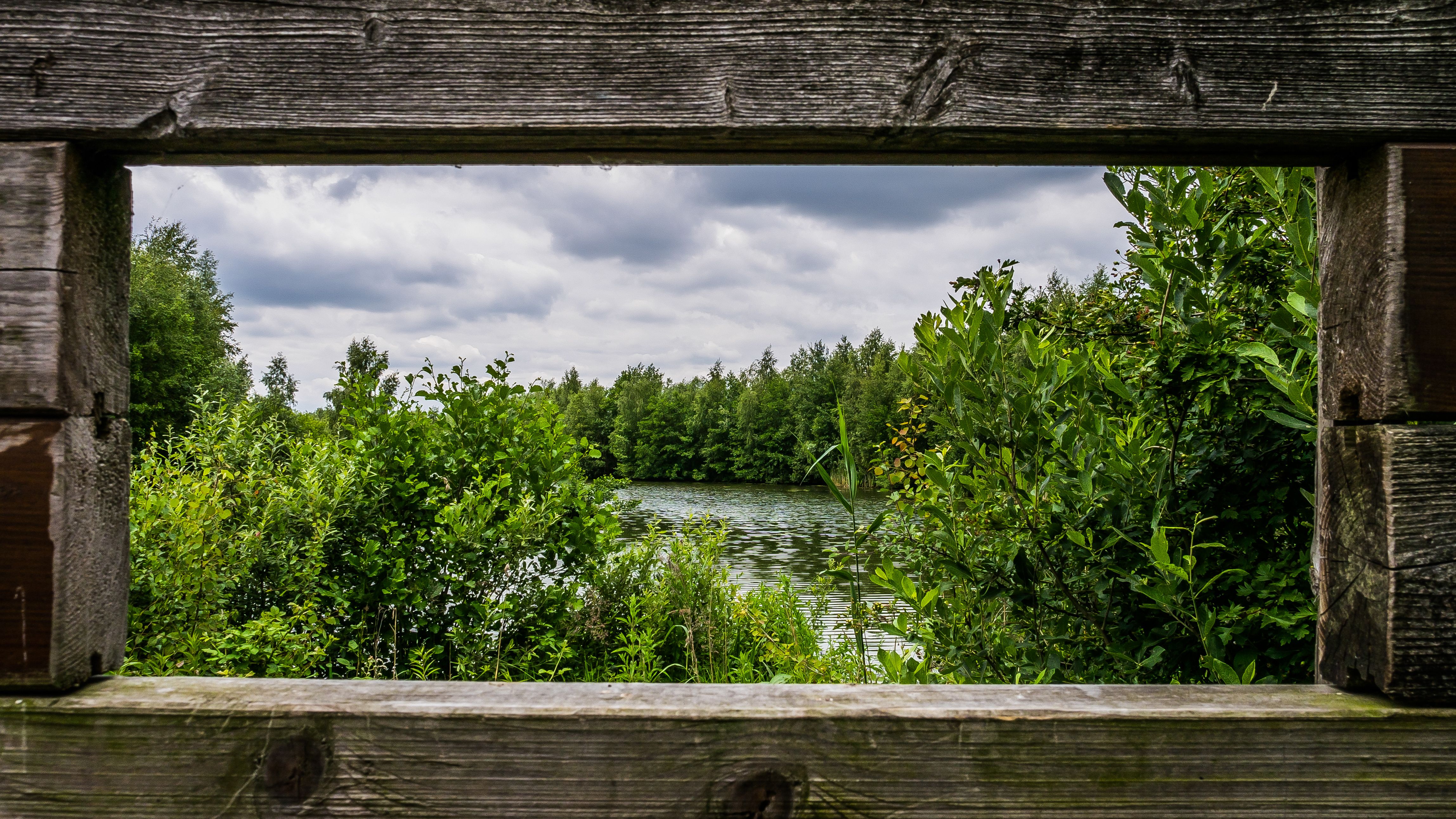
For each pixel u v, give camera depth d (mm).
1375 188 952
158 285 31219
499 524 4211
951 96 916
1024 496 2402
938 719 903
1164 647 2195
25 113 895
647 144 950
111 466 986
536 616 4430
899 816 902
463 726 891
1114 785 906
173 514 2957
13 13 899
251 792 885
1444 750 908
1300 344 1838
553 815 891
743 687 966
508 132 916
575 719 892
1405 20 936
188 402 3773
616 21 919
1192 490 2268
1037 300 2984
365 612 3973
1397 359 922
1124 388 2371
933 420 2604
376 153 978
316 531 3709
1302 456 2102
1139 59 925
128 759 885
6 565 878
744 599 5316
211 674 2947
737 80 917
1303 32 929
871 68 918
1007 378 2455
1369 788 906
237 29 905
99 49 898
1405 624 908
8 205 890
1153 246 2453
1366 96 928
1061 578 2355
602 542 4773
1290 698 956
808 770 900
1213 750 908
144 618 2939
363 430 4328
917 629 2793
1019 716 905
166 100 897
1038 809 904
